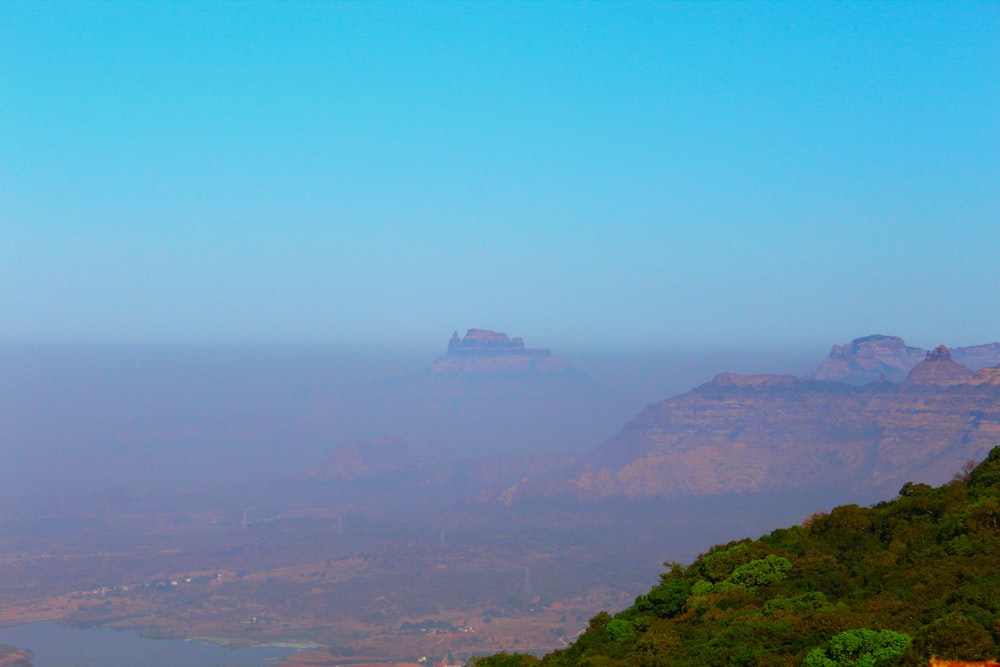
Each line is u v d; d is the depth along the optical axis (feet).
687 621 183.42
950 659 134.00
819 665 142.31
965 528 188.34
